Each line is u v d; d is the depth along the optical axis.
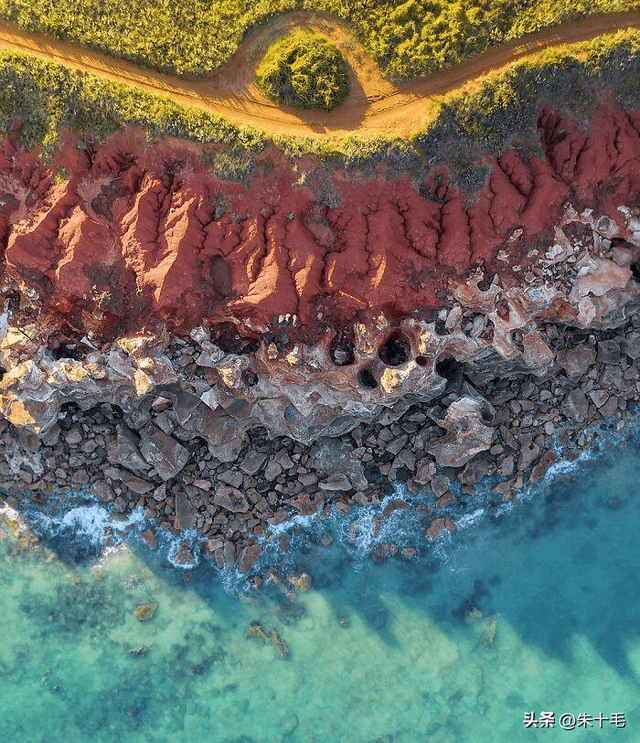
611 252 28.31
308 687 31.25
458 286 27.20
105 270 26.95
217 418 29.53
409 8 25.75
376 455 31.19
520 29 25.48
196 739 31.14
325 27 26.33
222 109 26.38
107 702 31.17
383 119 26.25
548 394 31.05
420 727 31.11
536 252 27.36
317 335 27.77
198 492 31.03
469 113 25.77
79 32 25.97
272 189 26.44
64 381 28.05
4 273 27.30
